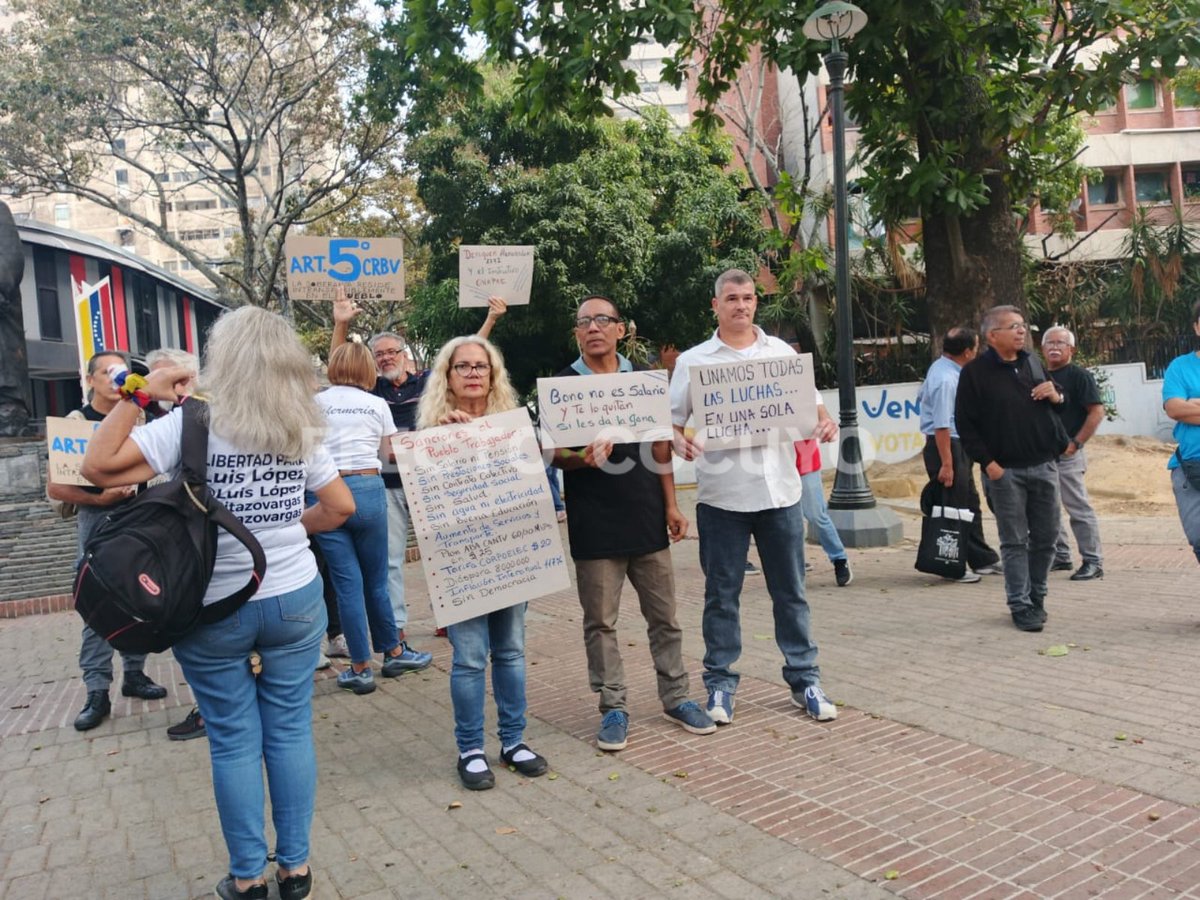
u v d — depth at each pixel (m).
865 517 10.03
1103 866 2.99
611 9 11.66
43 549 12.74
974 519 7.91
